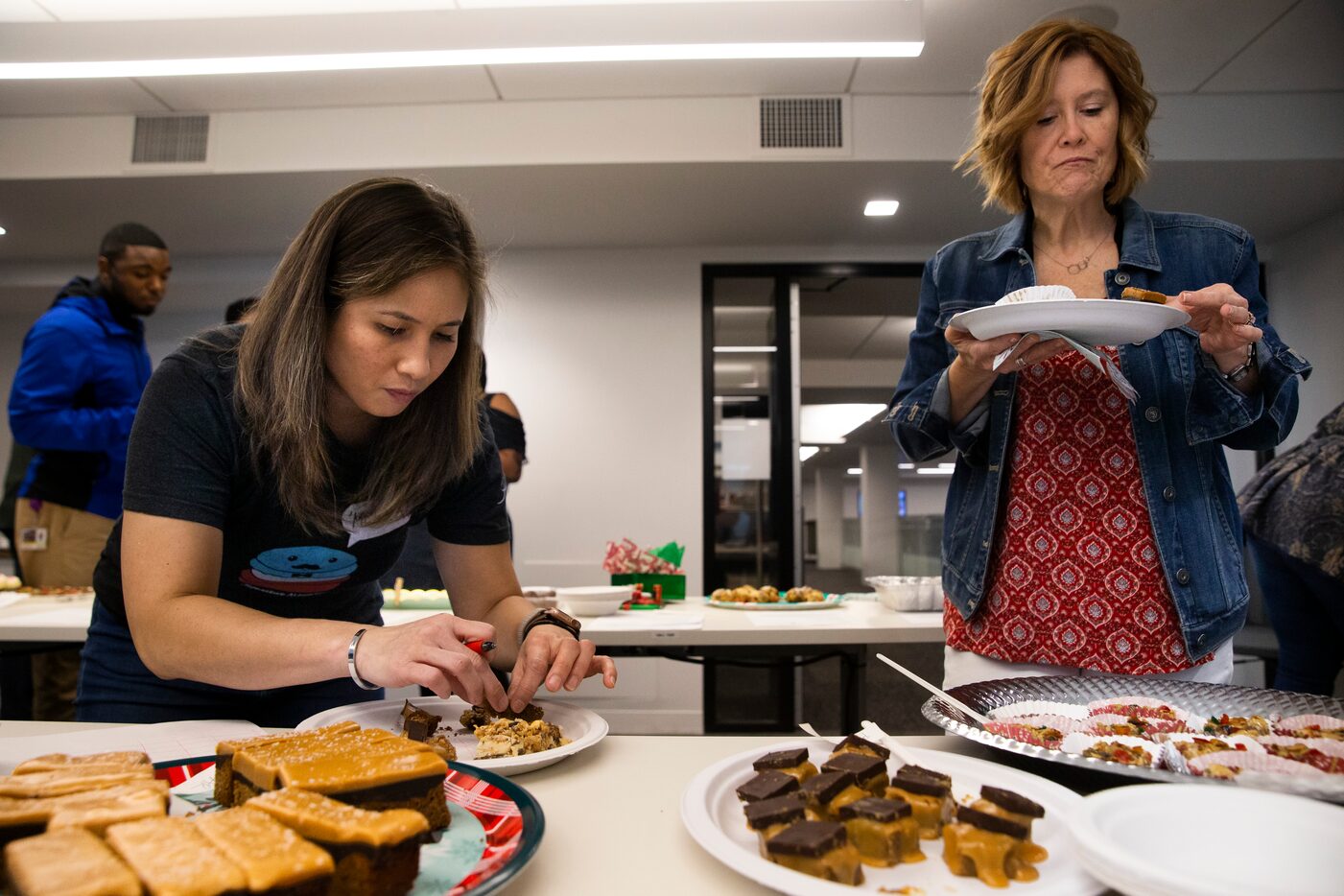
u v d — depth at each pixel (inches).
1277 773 23.7
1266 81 128.0
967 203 150.3
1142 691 34.4
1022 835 20.4
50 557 103.0
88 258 173.9
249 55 103.3
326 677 31.4
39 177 136.2
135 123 136.8
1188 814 20.4
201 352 37.0
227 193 143.1
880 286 175.5
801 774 26.6
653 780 29.3
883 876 20.6
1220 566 42.1
